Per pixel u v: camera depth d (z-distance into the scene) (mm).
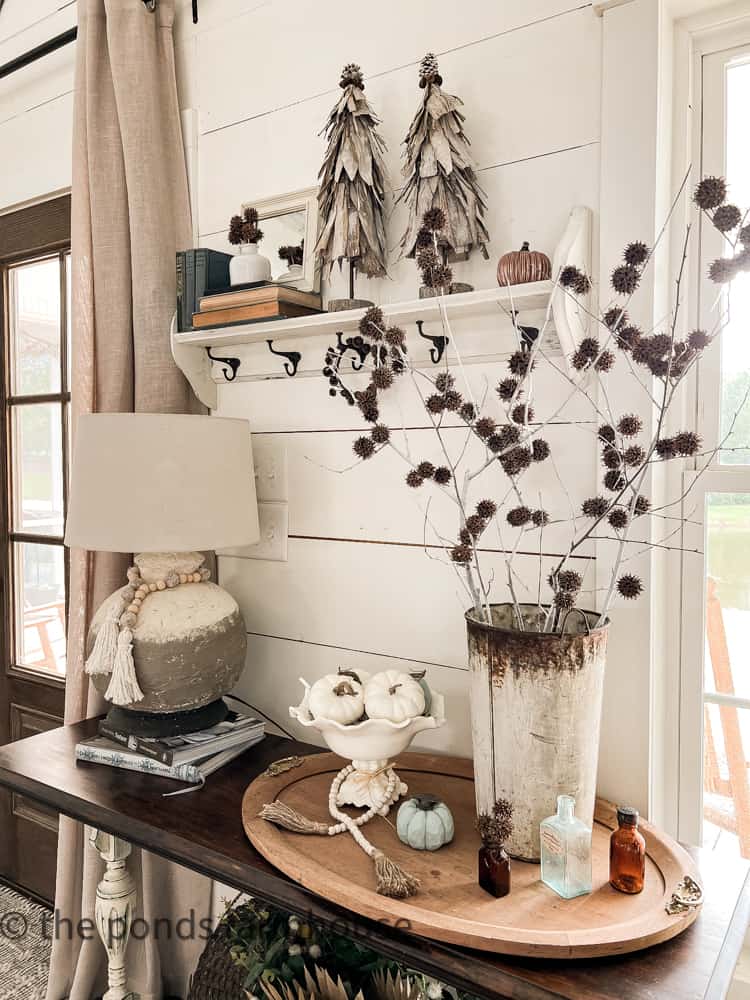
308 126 1566
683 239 1229
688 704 1250
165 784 1328
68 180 2064
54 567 2227
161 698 1357
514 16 1288
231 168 1701
